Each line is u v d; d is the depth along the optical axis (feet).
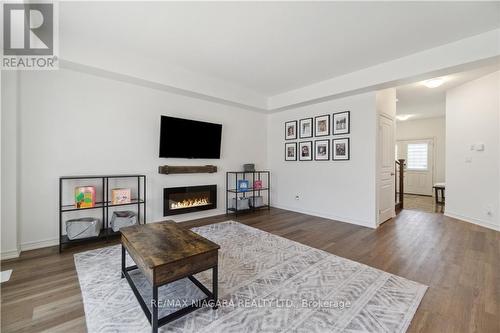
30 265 7.79
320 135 14.76
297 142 16.15
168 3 6.91
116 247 9.35
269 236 10.84
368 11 7.22
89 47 9.28
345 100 13.52
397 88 15.02
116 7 7.09
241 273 7.33
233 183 16.01
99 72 9.98
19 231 8.83
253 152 17.26
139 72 10.59
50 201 9.49
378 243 10.03
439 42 9.04
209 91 13.15
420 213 15.88
